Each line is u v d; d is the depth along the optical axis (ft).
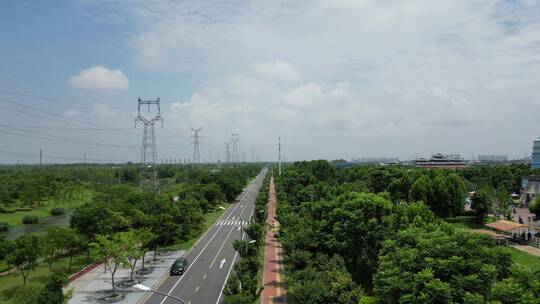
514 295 86.02
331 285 121.49
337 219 166.50
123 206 227.20
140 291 156.56
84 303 142.10
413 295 92.48
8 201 358.84
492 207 317.22
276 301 145.69
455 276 95.61
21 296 114.52
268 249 226.58
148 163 451.94
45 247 163.84
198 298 149.18
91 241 189.47
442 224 147.23
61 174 464.24
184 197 325.01
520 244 222.69
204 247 235.81
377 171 345.72
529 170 457.68
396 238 134.31
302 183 386.32
